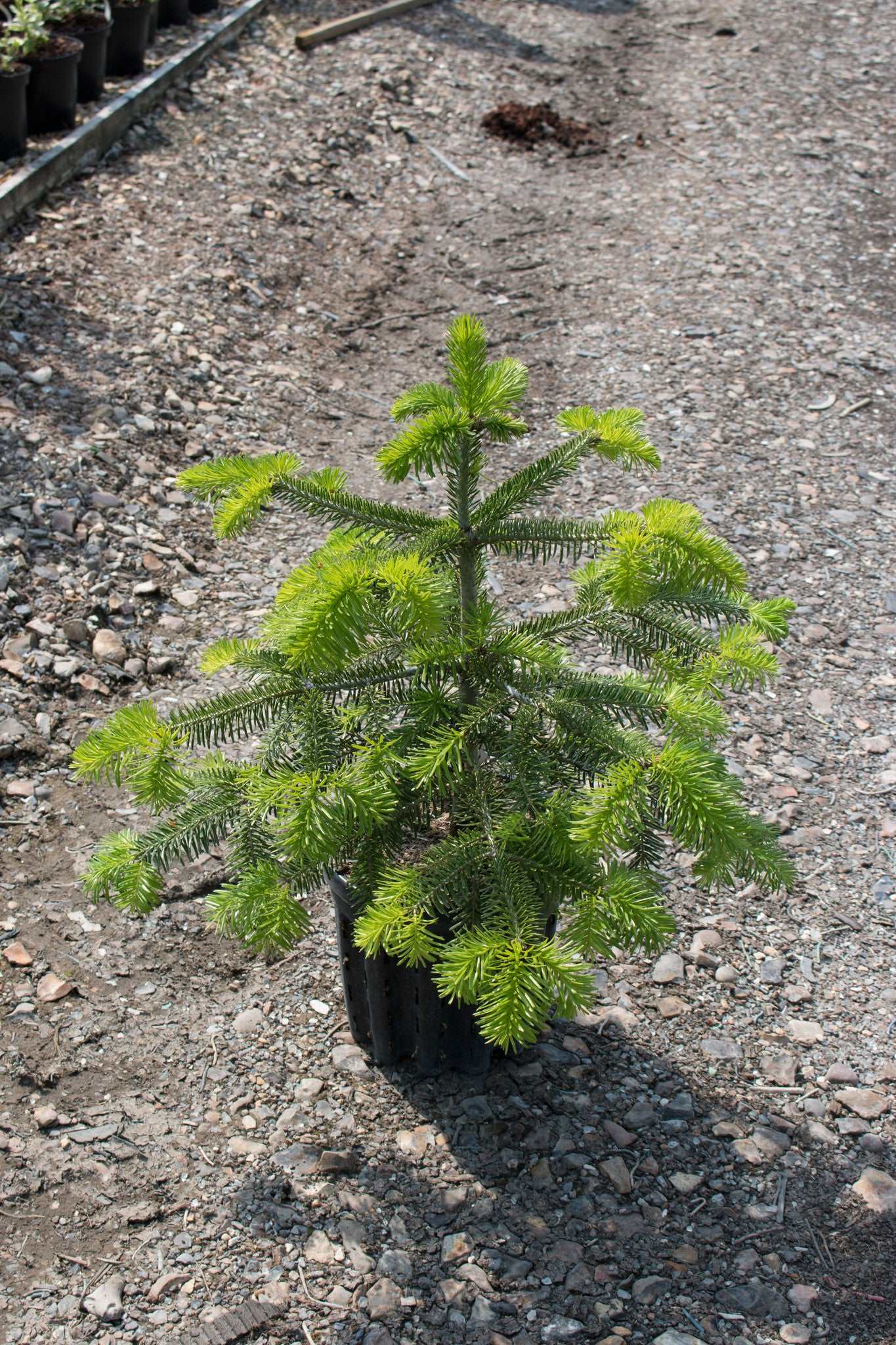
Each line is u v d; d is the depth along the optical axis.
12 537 4.05
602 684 2.26
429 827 2.46
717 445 5.16
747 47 9.45
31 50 5.98
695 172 7.58
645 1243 2.38
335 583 1.86
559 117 8.14
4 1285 2.26
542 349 5.83
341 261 6.42
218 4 8.55
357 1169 2.49
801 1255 2.37
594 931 1.91
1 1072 2.65
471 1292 2.28
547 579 4.40
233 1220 2.39
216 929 3.04
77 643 3.83
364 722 2.23
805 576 4.45
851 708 3.88
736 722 3.80
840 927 3.14
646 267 6.56
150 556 4.22
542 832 2.08
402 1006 2.58
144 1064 2.70
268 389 5.32
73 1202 2.41
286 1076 2.70
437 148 7.66
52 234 5.73
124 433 4.69
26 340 4.97
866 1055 2.81
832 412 5.42
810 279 6.45
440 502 4.79
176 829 2.22
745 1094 2.70
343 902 2.40
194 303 5.62
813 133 8.09
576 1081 2.71
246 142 7.07
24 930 2.99
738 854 1.98
